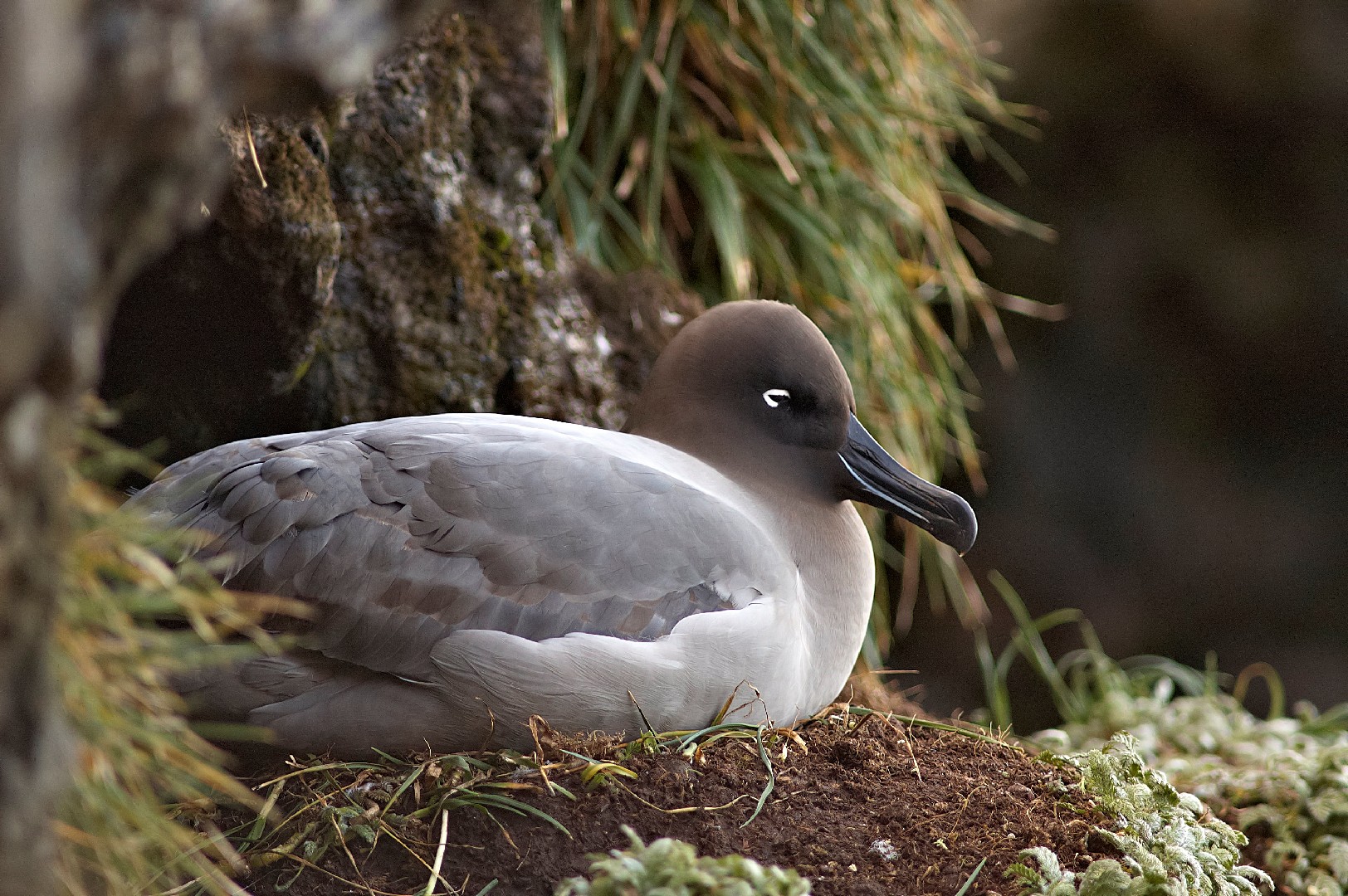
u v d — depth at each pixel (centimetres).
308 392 912
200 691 688
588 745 698
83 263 344
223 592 500
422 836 646
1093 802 717
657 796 671
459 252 969
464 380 979
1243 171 1884
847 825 679
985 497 1842
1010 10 1847
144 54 340
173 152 366
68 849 463
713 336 886
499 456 741
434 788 668
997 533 1838
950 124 1301
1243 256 1881
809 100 1191
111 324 802
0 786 363
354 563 705
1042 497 1859
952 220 1856
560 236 1096
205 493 727
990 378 1856
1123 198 1886
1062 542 1855
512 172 1032
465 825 651
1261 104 1853
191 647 609
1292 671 1866
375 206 937
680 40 1171
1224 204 1888
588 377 1055
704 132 1198
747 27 1194
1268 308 1881
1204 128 1883
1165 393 1908
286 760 717
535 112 1027
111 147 347
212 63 366
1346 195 1861
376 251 938
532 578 721
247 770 725
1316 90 1841
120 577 525
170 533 475
